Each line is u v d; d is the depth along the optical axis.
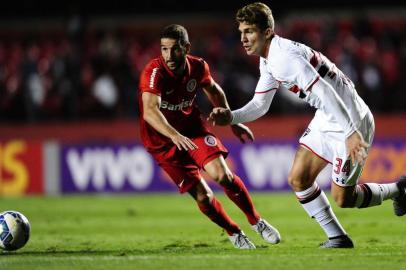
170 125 25.89
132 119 65.25
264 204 46.88
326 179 54.09
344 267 21.67
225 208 45.41
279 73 23.58
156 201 49.91
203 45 68.25
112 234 33.53
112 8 81.88
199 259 23.36
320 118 24.59
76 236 32.81
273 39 23.77
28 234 26.17
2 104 64.88
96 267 22.20
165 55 25.03
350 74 64.12
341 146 24.09
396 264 22.17
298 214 41.22
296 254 24.31
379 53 68.75
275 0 80.62
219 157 25.44
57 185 55.53
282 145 54.75
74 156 55.44
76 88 65.38
